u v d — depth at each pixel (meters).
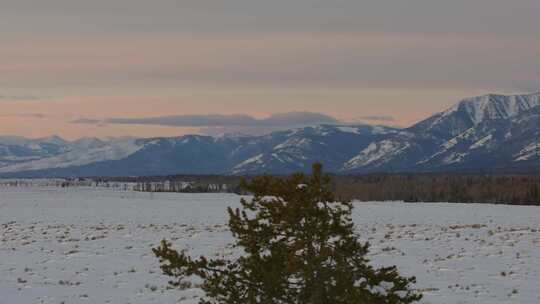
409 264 42.00
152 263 43.28
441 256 45.81
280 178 14.27
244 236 14.36
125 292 32.56
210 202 154.25
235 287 14.27
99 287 34.09
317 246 14.32
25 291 32.88
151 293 32.12
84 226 75.00
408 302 14.16
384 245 52.22
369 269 14.23
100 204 139.00
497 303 29.55
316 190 14.10
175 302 29.62
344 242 14.27
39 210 112.62
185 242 55.03
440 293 31.83
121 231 66.25
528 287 33.75
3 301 30.28
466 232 64.38
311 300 13.67
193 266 14.34
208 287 14.30
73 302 29.95
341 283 13.65
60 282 35.41
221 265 14.55
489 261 43.34
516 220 87.00
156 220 87.81
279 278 13.77
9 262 43.62
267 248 14.38
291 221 13.90
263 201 14.27
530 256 45.66
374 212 108.44
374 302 13.50
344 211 14.30
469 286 33.97
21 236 61.56
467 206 136.00
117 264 42.84
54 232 65.62
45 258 45.66
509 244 52.72
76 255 47.16
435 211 112.31
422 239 57.00
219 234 62.41
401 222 83.31
